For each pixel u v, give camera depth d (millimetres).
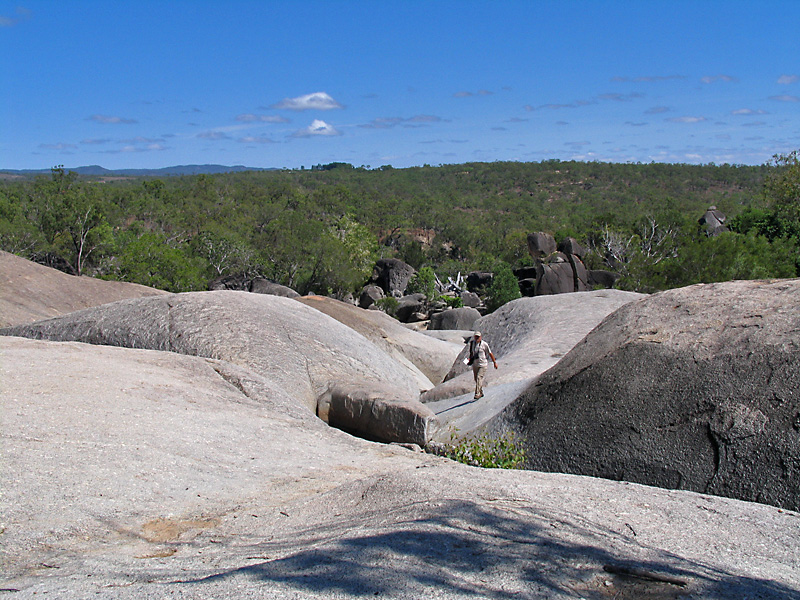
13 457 5262
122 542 4234
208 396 8703
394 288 60000
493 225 122938
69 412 6602
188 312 12891
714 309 7559
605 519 4406
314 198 113312
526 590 3057
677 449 6547
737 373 6562
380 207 119688
